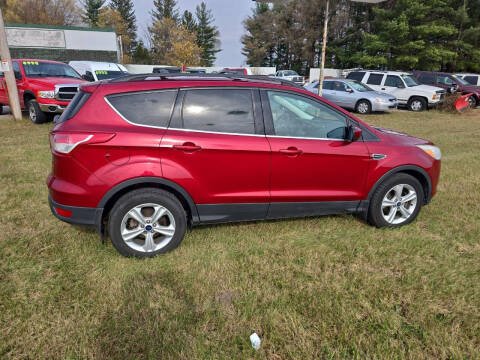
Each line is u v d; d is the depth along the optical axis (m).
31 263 2.96
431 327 2.27
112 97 2.90
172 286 2.68
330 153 3.32
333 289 2.65
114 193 2.85
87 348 2.07
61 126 2.85
